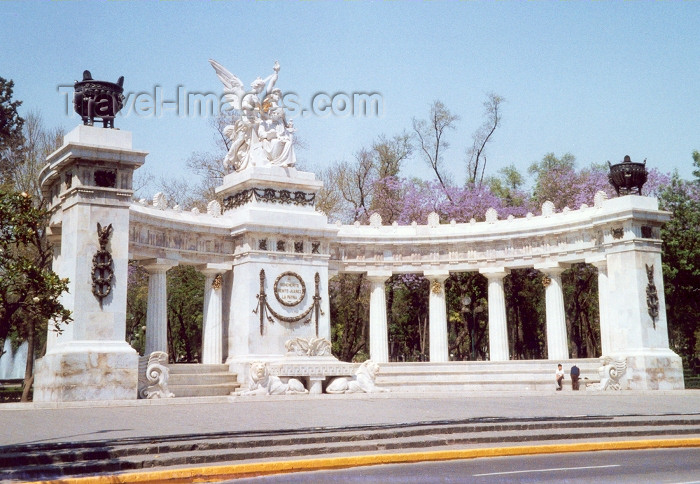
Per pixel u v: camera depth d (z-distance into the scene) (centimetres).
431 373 5225
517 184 8362
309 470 2061
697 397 4094
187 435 2267
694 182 6856
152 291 4725
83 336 3606
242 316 4872
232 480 1903
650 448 2523
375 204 7662
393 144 7994
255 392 4184
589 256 5188
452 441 2436
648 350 4753
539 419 2789
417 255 5716
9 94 6888
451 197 7538
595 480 1830
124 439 2186
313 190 5191
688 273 6419
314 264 5075
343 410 3169
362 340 7756
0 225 2653
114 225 3744
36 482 1772
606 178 7088
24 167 6312
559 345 5378
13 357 8638
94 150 3709
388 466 2130
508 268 5638
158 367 3869
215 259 4994
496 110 8156
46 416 2891
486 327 7712
